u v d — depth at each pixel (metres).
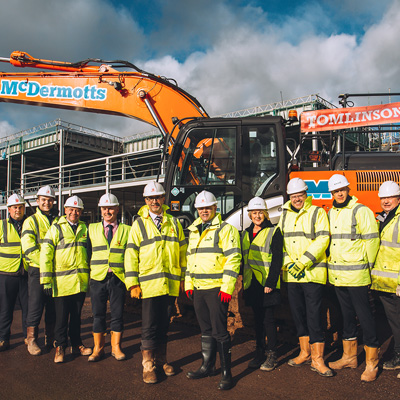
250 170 5.50
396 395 3.20
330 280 3.79
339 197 3.80
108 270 4.23
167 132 7.08
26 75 7.68
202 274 3.60
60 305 4.17
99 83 7.50
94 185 13.75
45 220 4.73
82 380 3.63
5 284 4.66
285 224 3.98
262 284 3.89
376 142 8.93
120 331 4.24
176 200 5.64
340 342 4.47
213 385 3.47
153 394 3.30
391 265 3.78
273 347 3.82
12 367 4.02
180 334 5.11
